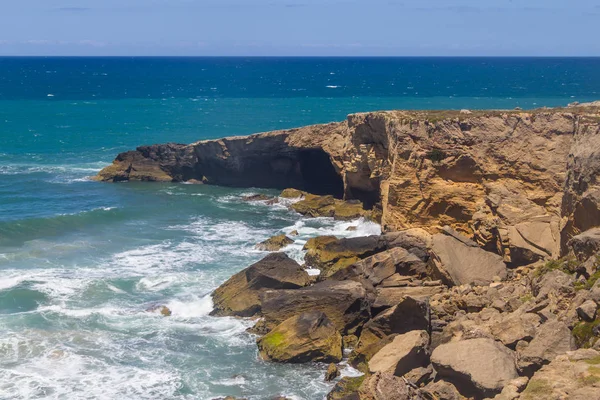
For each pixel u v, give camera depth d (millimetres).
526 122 43406
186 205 66188
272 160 73875
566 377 20203
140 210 63188
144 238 53469
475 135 44406
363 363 31156
